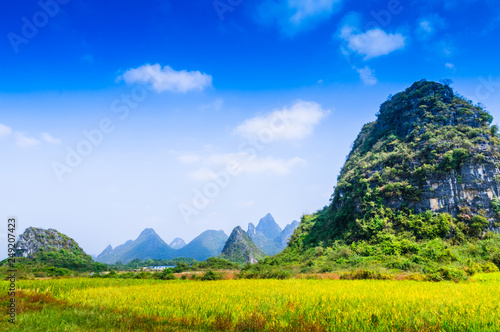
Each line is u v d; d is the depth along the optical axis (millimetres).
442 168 62375
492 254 46906
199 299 17844
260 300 16906
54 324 11547
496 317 12188
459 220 58000
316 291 20688
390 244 53625
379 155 77375
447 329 11219
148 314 14156
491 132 68125
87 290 24406
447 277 29203
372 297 17375
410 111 81750
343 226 73062
